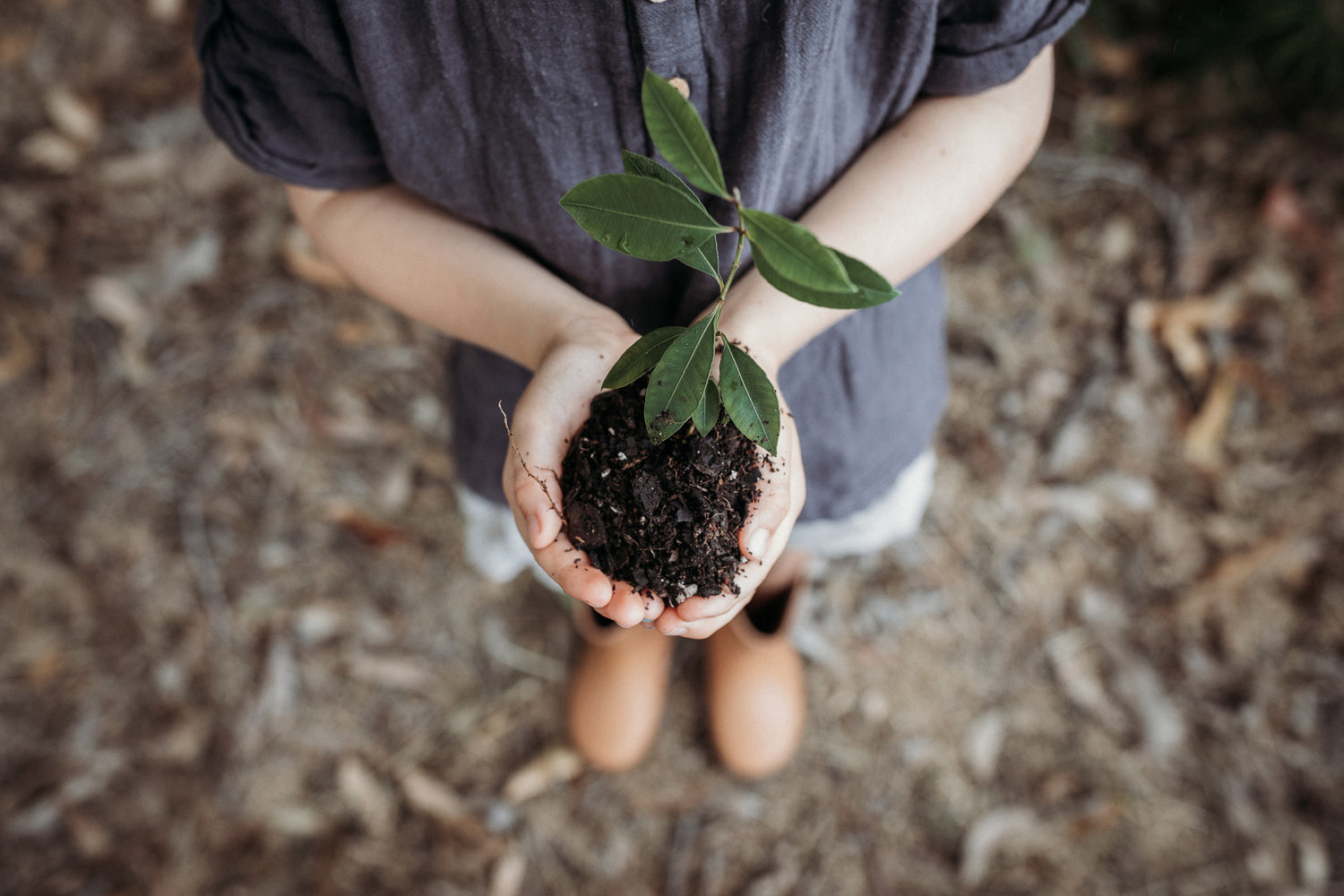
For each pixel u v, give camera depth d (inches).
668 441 31.9
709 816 67.6
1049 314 79.4
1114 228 81.4
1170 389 76.8
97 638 70.1
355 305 79.9
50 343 77.2
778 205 35.4
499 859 66.0
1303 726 67.2
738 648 65.4
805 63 28.8
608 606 30.2
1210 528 72.9
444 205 35.5
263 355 77.9
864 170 34.9
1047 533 73.8
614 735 66.1
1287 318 77.7
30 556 71.6
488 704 70.7
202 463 74.8
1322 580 70.8
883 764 68.6
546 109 30.1
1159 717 68.2
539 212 33.6
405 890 64.9
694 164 22.0
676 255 23.9
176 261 80.0
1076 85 85.4
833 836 66.6
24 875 64.3
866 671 71.1
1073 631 71.2
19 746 67.3
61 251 79.9
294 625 71.2
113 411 75.7
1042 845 65.4
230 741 68.1
